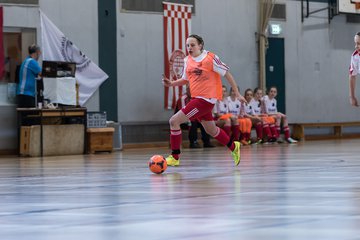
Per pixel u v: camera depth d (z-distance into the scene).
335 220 4.98
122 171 11.59
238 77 25.06
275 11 26.22
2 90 19.72
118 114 22.17
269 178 9.23
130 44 22.41
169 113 23.22
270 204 6.11
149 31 22.75
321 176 9.37
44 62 19.25
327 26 27.72
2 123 19.67
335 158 13.95
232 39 24.88
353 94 12.58
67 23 21.12
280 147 20.48
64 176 10.77
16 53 20.16
